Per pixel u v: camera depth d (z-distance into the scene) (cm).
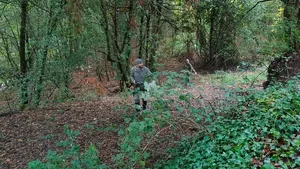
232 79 1273
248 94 703
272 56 1023
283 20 1005
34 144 820
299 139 492
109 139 809
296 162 447
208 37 2147
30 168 457
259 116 570
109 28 1422
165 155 636
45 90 1395
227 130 576
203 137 609
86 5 1142
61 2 1162
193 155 562
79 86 1709
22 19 1287
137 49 1745
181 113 649
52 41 1237
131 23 1267
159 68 2117
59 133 892
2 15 1474
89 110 1117
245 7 1811
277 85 705
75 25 1055
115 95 1477
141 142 697
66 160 608
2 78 1283
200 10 1858
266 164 443
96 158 544
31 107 1223
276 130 529
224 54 2017
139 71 915
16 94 1388
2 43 1599
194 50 2275
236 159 488
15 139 860
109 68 1892
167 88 632
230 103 706
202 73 1995
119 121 938
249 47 1770
